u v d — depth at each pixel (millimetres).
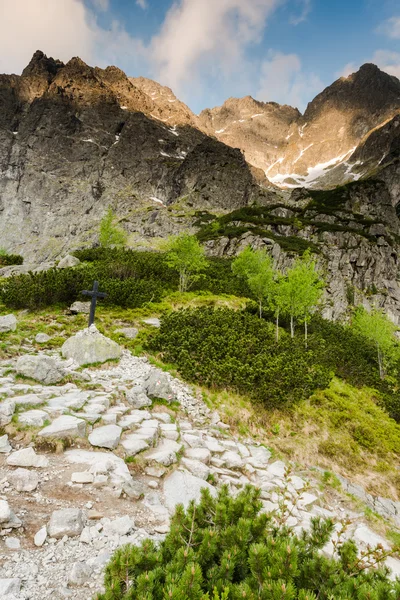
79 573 3891
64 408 8164
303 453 11891
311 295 25609
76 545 4441
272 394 13836
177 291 29906
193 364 14656
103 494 5777
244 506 4246
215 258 59438
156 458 7414
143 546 3604
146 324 19500
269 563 3311
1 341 13516
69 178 164750
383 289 76500
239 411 12773
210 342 17375
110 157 174250
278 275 29078
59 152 172250
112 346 14055
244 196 159875
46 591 3621
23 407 7699
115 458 6969
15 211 153250
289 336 25500
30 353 12805
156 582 3176
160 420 9906
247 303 31531
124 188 164125
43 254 129375
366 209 125312
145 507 5785
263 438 12031
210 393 13312
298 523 7141
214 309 25719
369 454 13148
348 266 77312
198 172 167375
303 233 86000
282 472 9867
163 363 15102
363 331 32781
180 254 30969
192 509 4301
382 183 137500
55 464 6281
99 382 11234
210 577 3387
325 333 31906
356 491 10547
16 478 5469
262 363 16625
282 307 26016
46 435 6840
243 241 73250
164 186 164500
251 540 3918
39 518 4844
